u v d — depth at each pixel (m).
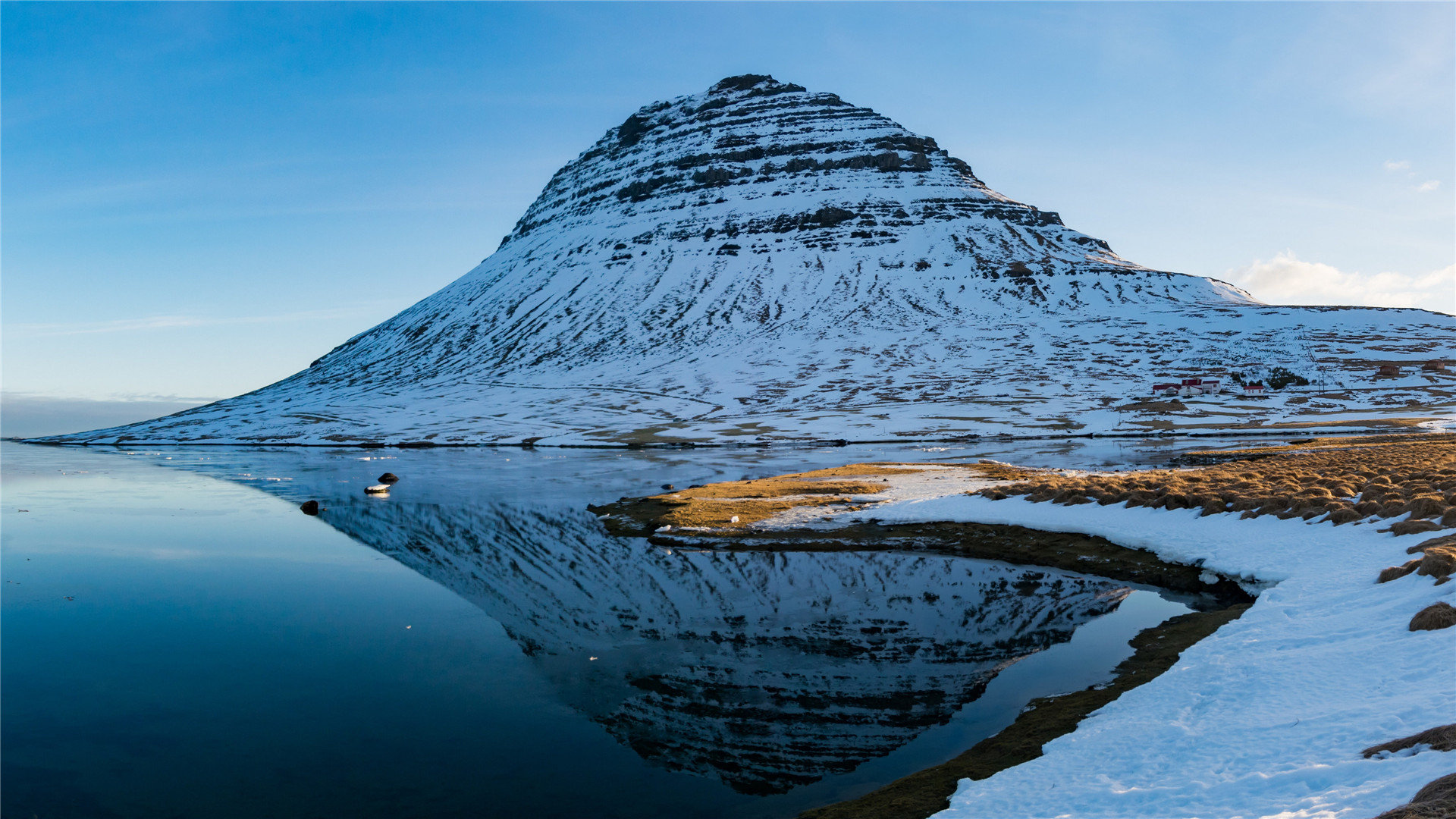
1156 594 29.27
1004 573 34.09
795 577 34.25
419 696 20.86
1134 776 13.46
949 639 25.25
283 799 15.30
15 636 26.45
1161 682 18.38
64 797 15.45
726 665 23.17
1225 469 54.59
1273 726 14.04
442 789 15.75
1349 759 11.97
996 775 14.67
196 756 17.23
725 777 16.23
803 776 16.16
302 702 20.44
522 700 20.52
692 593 31.84
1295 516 32.75
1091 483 48.38
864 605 29.58
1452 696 13.11
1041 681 21.00
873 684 21.45
